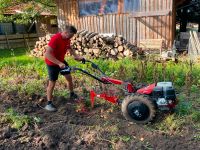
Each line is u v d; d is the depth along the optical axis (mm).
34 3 10281
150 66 4586
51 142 2486
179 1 8023
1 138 2584
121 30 8055
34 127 2762
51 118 2959
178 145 2375
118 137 2518
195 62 5465
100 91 3699
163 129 2635
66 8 8812
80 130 2666
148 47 7496
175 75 4203
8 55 8242
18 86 3961
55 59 2926
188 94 3588
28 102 3414
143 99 2654
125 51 6336
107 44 6516
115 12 8039
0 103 3406
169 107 2727
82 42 6730
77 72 4562
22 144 2494
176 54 6273
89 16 8477
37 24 11570
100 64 5152
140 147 2365
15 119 2836
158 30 7547
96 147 2410
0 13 10125
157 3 7438
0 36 10578
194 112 2902
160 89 2729
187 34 7738
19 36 11148
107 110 3074
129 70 4488
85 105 3229
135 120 2721
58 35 2982
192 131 2592
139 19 7734
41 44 7445
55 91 3717
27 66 5555
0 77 4883
